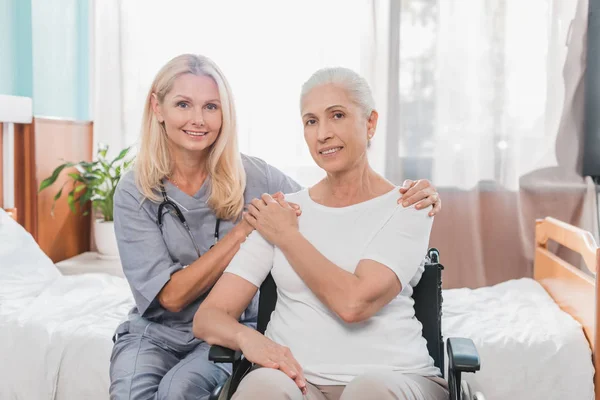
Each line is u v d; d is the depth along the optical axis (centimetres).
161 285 167
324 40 331
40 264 256
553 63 314
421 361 149
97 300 234
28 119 304
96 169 323
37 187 313
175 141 173
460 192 326
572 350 197
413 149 330
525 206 325
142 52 346
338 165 154
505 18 316
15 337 196
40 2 319
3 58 304
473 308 242
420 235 151
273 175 193
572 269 229
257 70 337
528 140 322
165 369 166
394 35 326
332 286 142
